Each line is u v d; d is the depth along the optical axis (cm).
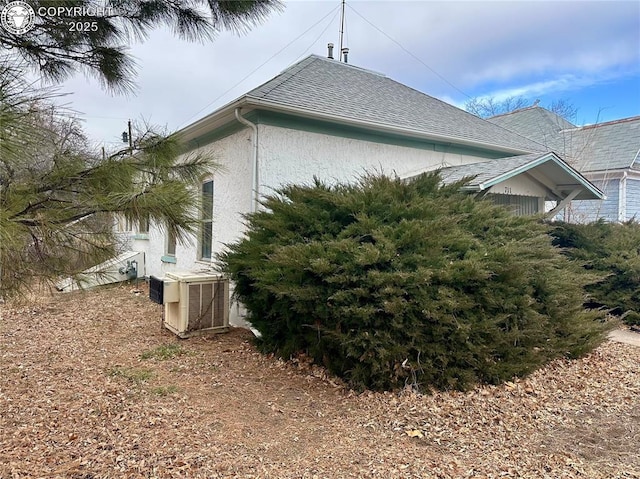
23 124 183
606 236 831
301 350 516
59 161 221
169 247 974
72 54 327
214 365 500
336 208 502
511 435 345
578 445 332
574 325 521
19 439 310
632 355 575
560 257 542
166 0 327
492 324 428
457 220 479
